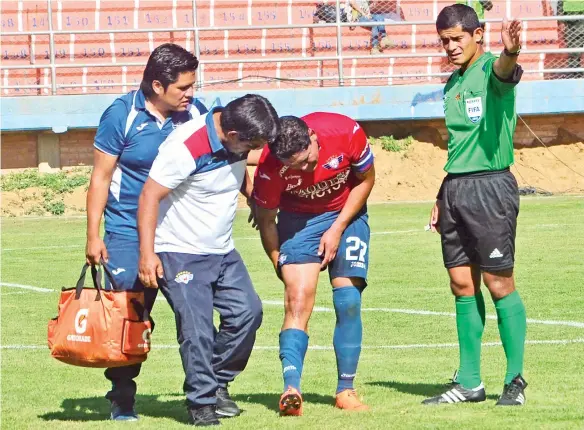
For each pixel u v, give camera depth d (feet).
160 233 47.60
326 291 95.35
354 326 50.14
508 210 49.24
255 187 49.75
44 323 81.25
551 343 66.44
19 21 194.39
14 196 186.80
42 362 65.67
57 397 55.31
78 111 191.21
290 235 50.29
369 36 199.62
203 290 47.57
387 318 78.59
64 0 195.31
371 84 201.98
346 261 50.29
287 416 48.19
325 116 49.70
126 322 47.09
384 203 183.83
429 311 81.35
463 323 50.93
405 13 199.31
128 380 49.21
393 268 106.63
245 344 49.11
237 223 158.51
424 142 201.57
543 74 205.26
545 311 79.25
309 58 187.73
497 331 72.54
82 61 195.93
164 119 48.73
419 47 200.64
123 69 197.16
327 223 50.24
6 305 90.84
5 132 192.95
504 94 48.80
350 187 50.62
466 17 49.32
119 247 49.03
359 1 197.47
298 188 49.24
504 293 49.78
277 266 50.78
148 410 51.70
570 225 139.85
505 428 44.29
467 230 49.96
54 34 185.26
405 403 50.65
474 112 49.11
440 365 61.52
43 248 134.51
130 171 48.70
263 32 198.49
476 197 49.24
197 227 47.37
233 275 48.91
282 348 49.44
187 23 197.47
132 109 48.37
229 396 49.90
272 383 58.39
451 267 50.83
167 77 47.21
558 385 53.72
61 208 184.55
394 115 196.44
